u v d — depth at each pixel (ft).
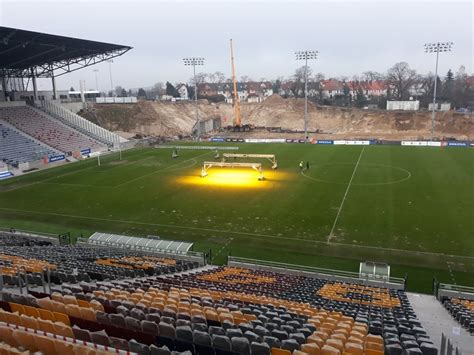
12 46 173.47
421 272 78.59
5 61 205.87
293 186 142.31
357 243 92.27
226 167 183.01
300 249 90.43
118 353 27.02
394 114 327.67
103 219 113.39
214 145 252.21
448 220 103.96
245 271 78.23
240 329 34.76
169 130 335.26
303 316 43.60
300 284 69.67
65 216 116.67
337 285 70.44
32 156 193.26
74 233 104.06
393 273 78.54
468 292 69.31
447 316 55.98
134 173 172.04
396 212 111.04
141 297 45.55
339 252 88.22
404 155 197.67
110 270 64.80
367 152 209.26
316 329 37.35
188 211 117.91
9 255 70.95
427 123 312.09
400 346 32.22
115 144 243.60
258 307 46.11
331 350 28.25
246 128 340.59
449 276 76.79
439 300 66.64
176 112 377.50
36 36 165.68
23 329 31.45
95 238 95.71
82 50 208.54
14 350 25.52
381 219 106.22
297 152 216.74
